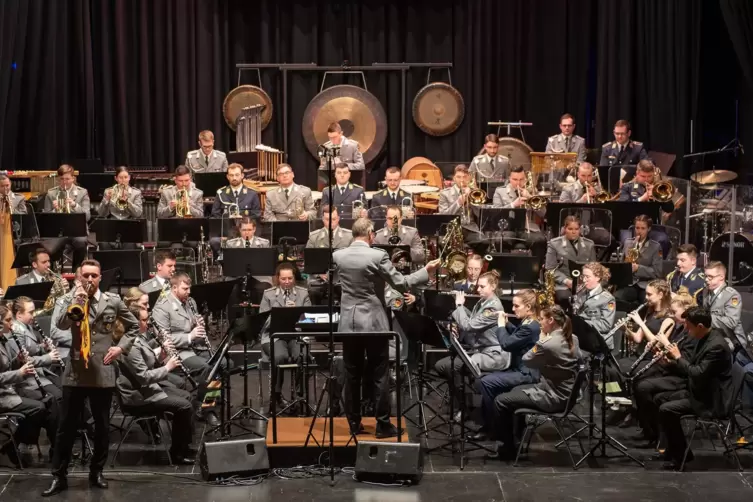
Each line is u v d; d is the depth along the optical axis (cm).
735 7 1628
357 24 1958
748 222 1405
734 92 1817
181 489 877
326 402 1080
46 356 958
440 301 1050
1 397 912
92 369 852
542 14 1928
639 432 1016
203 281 1292
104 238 1380
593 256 1314
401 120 1961
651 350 967
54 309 981
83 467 926
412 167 1878
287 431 944
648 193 1422
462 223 1420
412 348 977
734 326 1035
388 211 1334
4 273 1355
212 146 1681
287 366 1008
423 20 1962
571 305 1095
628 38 1828
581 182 1481
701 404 910
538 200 1465
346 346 912
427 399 1106
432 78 1980
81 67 1842
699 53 1792
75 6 1828
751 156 1766
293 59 1961
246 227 1345
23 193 1620
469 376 1031
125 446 976
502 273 1205
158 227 1358
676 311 959
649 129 1841
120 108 1884
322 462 920
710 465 934
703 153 1736
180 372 1027
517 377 972
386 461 889
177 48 1905
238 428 1005
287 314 965
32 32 1762
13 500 851
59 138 1827
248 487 882
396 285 927
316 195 1661
